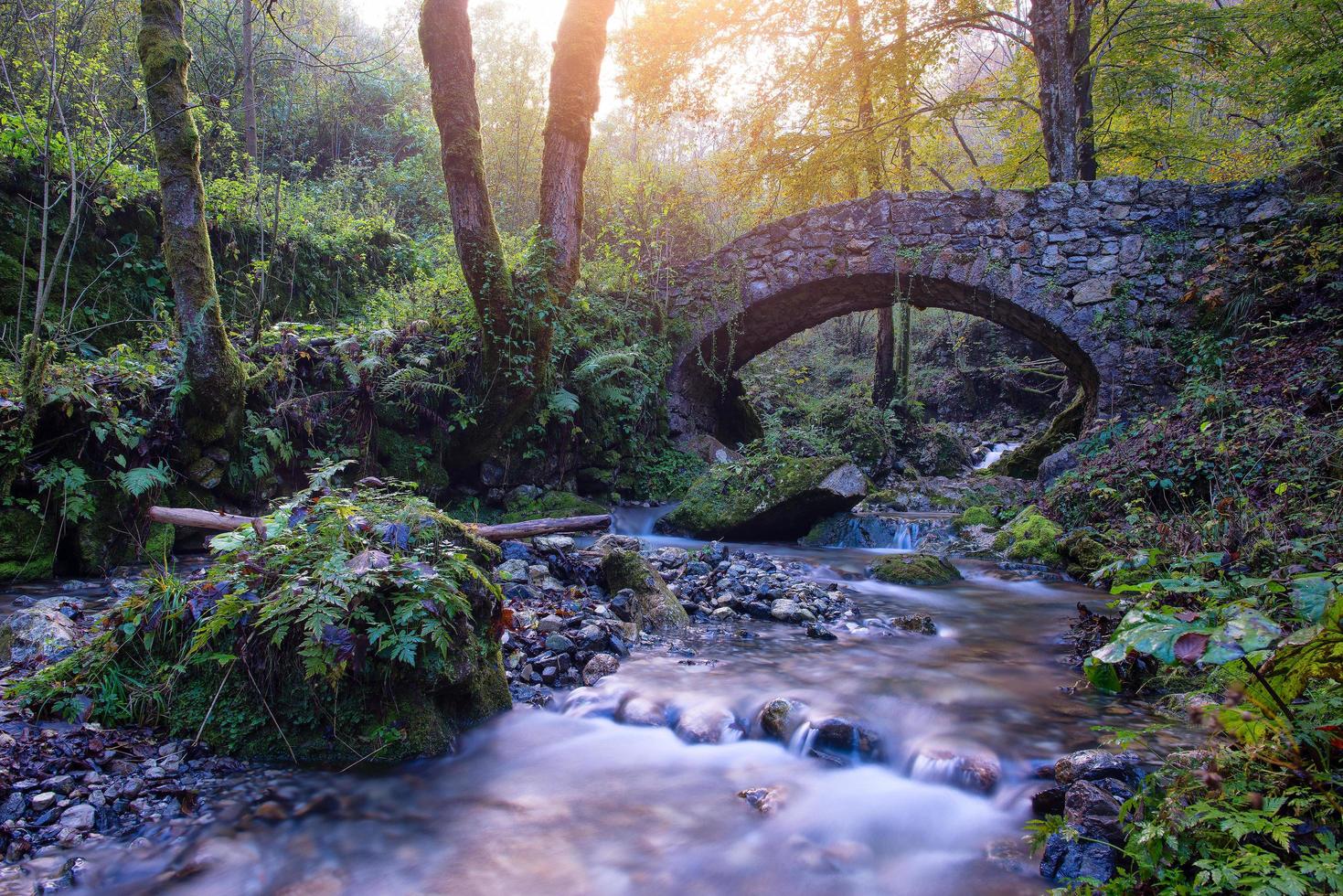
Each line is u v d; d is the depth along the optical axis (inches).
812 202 663.1
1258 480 229.5
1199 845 67.9
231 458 258.5
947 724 127.5
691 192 680.4
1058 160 440.5
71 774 97.3
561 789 108.7
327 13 596.7
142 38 233.3
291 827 94.9
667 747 123.6
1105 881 76.9
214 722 110.8
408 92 676.1
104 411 220.8
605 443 410.0
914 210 425.7
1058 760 110.8
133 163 343.6
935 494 497.4
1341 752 71.0
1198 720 82.4
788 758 121.0
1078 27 466.3
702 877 88.0
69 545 214.8
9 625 139.5
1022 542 307.7
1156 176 588.7
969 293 426.6
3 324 267.4
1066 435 491.5
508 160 652.7
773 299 459.8
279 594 110.6
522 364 319.3
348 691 112.8
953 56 520.4
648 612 194.9
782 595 228.2
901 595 247.1
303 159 594.2
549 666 151.3
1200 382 317.1
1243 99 472.1
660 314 462.6
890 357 658.2
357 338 308.5
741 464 376.5
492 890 84.1
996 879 85.9
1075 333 394.9
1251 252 358.9
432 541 128.5
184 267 241.0
